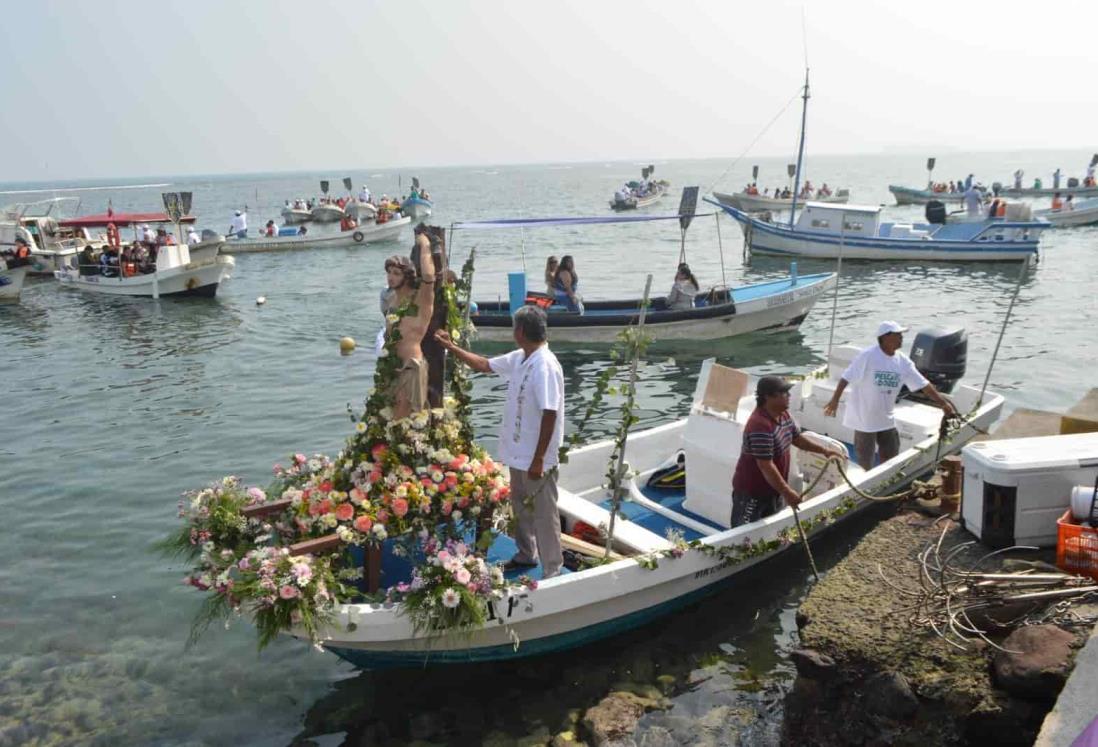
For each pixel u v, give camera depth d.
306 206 51.31
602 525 6.83
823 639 5.16
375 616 5.30
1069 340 16.69
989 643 4.72
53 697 5.93
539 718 5.58
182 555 7.80
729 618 6.75
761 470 6.43
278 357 16.80
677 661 6.18
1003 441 6.12
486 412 13.03
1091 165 58.47
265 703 5.88
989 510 5.78
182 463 10.84
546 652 6.19
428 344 6.39
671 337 17.00
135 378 15.36
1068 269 26.97
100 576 7.78
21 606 7.23
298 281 27.89
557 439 5.77
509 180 184.00
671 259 32.78
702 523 7.53
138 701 5.89
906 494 7.16
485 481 5.96
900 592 5.50
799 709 5.17
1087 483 5.69
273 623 5.09
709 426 7.39
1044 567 5.37
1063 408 12.40
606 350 16.62
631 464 8.50
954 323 18.77
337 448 11.37
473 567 5.43
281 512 5.85
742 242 39.62
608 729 5.32
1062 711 3.89
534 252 35.62
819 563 7.57
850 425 8.28
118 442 11.72
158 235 28.33
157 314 22.16
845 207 30.09
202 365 16.25
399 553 5.72
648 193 69.44
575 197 91.12
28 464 10.86
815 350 16.66
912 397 10.08
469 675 6.06
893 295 22.77
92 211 88.31
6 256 28.94
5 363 16.77
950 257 28.52
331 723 5.65
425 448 5.86
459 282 6.71
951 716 4.58
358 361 16.34
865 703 4.88
